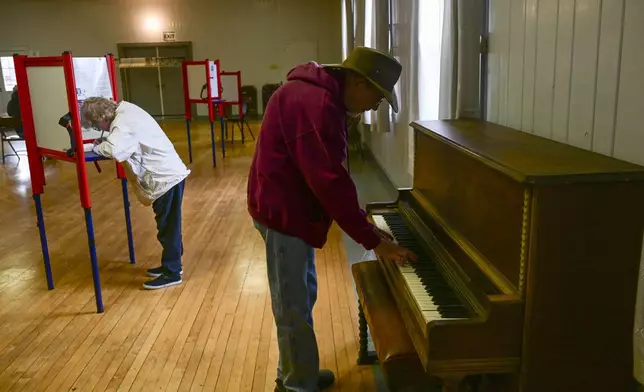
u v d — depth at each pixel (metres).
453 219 1.85
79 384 2.37
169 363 2.53
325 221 1.95
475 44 2.47
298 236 1.87
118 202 5.66
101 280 3.56
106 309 3.12
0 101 14.32
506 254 1.44
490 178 1.53
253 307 3.11
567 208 1.29
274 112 1.80
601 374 1.40
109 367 2.51
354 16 8.04
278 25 14.24
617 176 1.29
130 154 2.96
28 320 2.99
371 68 1.73
